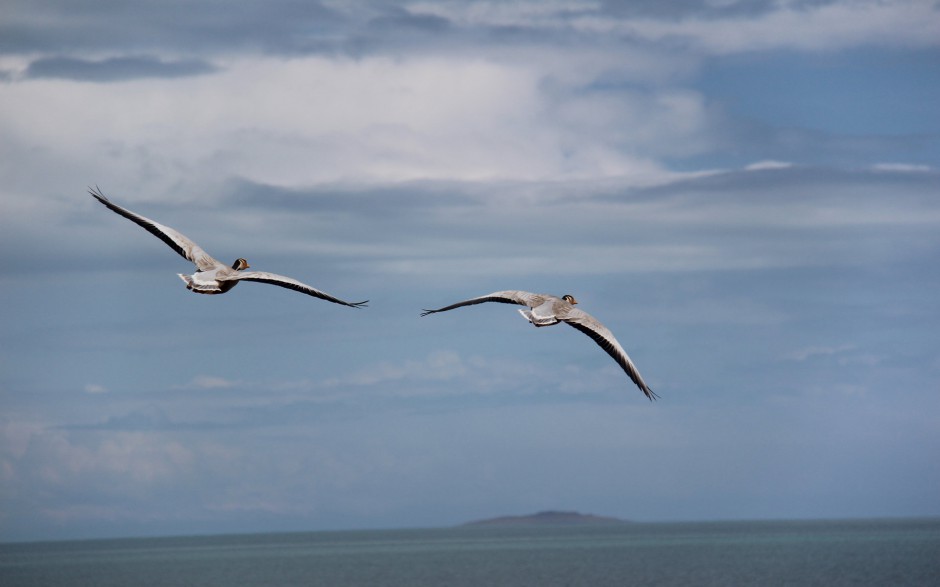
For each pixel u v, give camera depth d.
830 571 146.38
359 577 156.38
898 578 133.75
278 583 148.38
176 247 22.86
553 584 134.75
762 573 145.12
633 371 21.48
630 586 129.00
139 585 151.62
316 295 21.88
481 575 154.75
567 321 22.14
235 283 22.14
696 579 137.75
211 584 150.12
